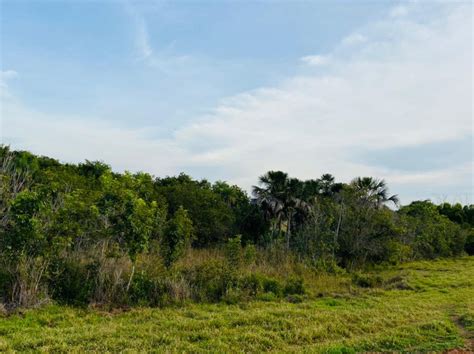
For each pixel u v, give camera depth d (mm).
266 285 15109
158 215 15742
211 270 14703
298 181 29766
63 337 8250
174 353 7672
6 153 15906
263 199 29188
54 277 12078
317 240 24562
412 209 40219
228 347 8250
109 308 11680
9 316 10086
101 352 7488
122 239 13203
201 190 29844
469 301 14680
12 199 12125
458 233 38625
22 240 11203
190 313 11359
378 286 18844
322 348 8453
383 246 26266
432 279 20531
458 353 8656
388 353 8570
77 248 13727
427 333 10039
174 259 15031
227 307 12469
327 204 27641
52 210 12719
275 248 22828
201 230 26859
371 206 27484
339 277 19672
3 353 7148
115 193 13031
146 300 12477
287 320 10422
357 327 10406
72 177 20328
